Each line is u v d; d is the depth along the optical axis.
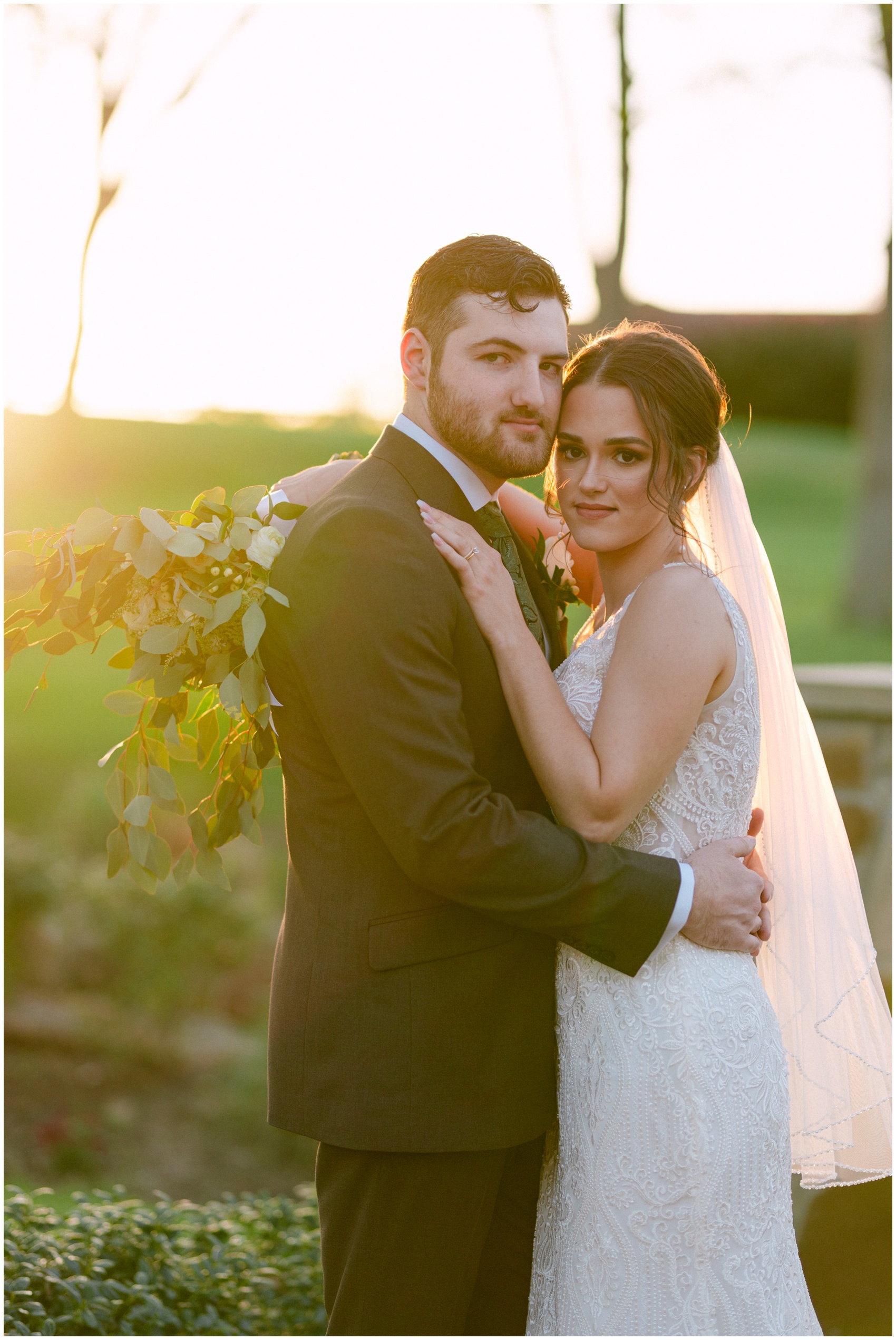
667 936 1.86
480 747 1.90
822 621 12.66
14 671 10.02
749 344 20.25
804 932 2.25
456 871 1.74
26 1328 2.26
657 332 2.05
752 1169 1.90
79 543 1.86
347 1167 1.90
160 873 1.98
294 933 1.99
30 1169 5.08
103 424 14.06
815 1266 3.24
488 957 1.89
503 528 2.04
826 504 17.77
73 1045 6.00
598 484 1.97
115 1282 2.57
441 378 1.92
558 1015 1.99
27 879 6.40
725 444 2.22
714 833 1.97
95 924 6.34
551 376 1.96
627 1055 1.88
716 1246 1.86
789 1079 2.29
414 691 1.75
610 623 2.04
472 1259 1.93
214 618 1.86
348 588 1.78
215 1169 5.31
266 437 15.30
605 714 1.88
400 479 1.95
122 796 2.01
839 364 20.05
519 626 1.89
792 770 2.25
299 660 1.83
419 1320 1.89
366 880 1.89
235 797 2.07
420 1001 1.85
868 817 3.93
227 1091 5.80
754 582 2.22
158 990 6.20
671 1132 1.86
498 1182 1.95
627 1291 1.86
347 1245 1.90
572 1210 1.93
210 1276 2.75
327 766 1.91
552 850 1.76
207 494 1.97
